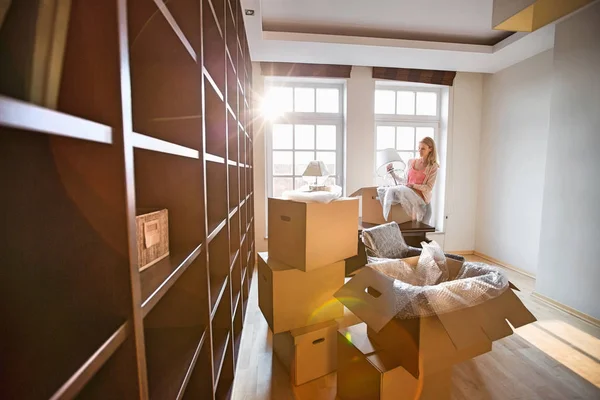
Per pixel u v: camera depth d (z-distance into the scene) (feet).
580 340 6.68
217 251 4.94
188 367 2.76
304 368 5.32
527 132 10.80
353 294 4.59
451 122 12.78
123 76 1.65
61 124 1.20
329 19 9.25
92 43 1.58
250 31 8.82
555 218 8.41
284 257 5.82
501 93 11.93
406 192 9.17
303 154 12.77
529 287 9.80
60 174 1.61
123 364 1.74
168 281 2.34
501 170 11.94
